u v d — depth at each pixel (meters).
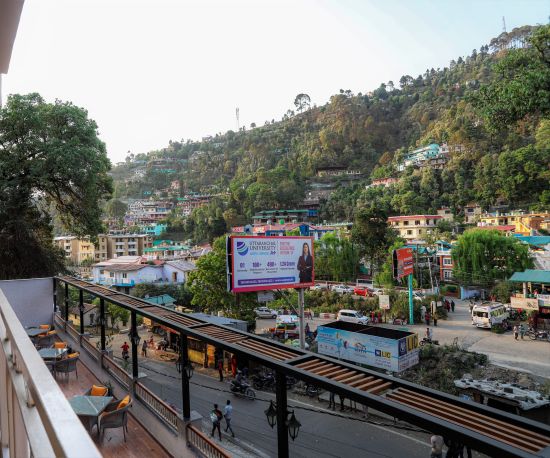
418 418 2.28
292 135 166.50
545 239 45.09
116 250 81.75
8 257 19.23
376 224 50.44
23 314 13.11
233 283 20.73
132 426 7.57
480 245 40.78
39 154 19.89
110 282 51.09
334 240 49.56
